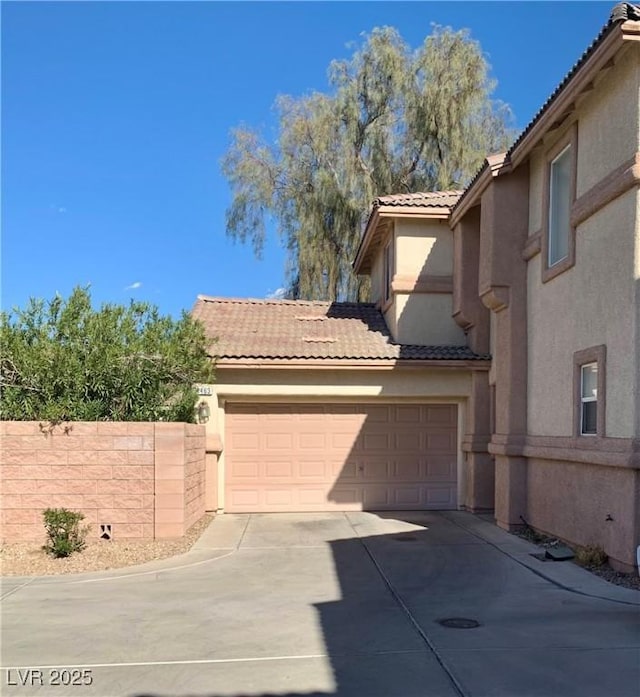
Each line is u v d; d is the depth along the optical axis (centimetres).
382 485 1463
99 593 796
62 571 909
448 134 2566
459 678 522
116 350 1143
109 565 941
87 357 1138
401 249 1577
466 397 1461
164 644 610
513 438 1202
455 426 1486
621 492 860
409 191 2642
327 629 650
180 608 729
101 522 1091
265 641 616
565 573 878
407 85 2614
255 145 2733
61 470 1087
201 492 1316
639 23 801
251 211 2709
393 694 495
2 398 1109
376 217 1605
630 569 837
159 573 898
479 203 1382
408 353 1444
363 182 2586
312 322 1688
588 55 883
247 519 1347
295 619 684
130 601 759
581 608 713
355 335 1594
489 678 521
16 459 1080
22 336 1140
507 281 1228
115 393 1158
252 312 1747
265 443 1448
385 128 2606
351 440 1466
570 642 602
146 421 1166
